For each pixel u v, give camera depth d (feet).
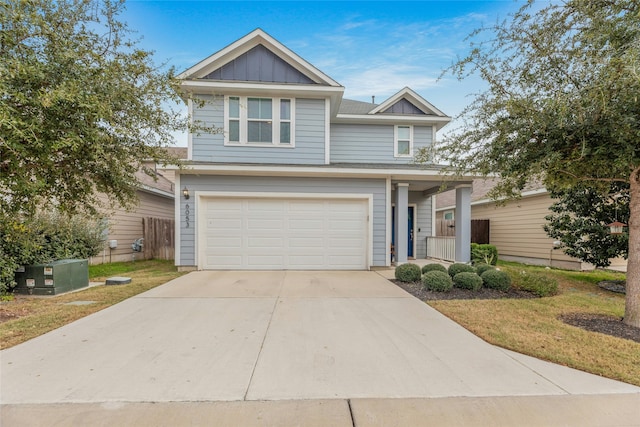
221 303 18.34
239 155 31.27
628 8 12.52
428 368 10.36
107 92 14.12
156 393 8.82
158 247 45.11
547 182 16.02
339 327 14.24
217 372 10.00
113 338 12.81
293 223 30.78
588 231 24.99
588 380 9.64
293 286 23.16
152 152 18.04
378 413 8.06
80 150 14.61
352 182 31.07
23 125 11.57
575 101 12.71
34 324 14.49
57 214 23.58
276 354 11.35
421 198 41.11
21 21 12.39
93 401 8.45
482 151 17.02
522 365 10.59
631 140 12.66
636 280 14.44
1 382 9.34
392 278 26.37
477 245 38.29
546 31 13.98
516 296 20.21
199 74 31.01
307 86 30.99
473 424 7.70
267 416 7.91
